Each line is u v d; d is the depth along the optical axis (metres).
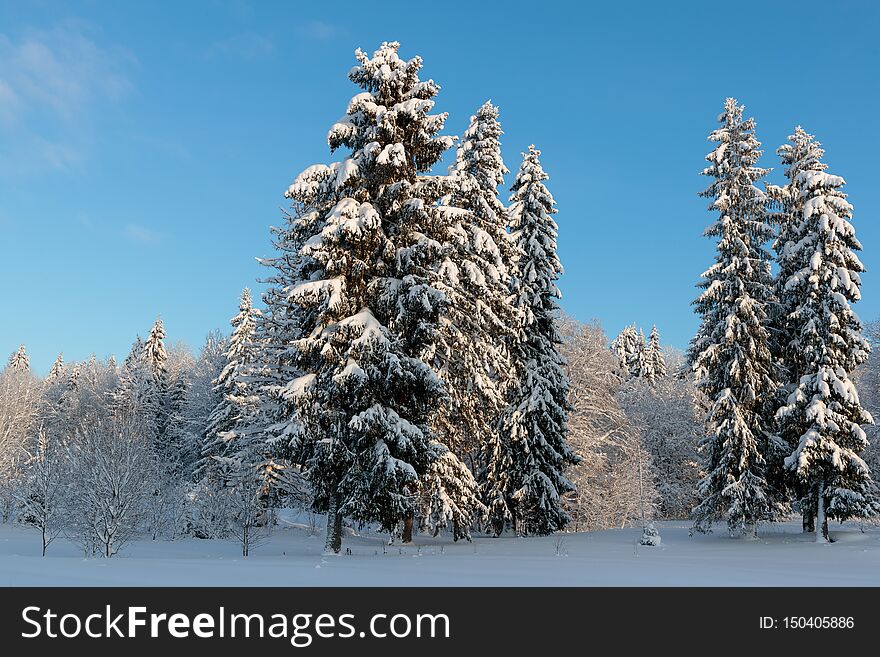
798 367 28.50
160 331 71.00
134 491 20.03
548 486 28.03
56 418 63.25
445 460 22.59
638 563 15.21
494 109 28.34
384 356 17.33
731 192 28.91
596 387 38.19
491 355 23.17
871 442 32.47
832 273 26.81
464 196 21.69
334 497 18.95
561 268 31.25
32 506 22.08
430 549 21.25
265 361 25.81
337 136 18.86
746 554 19.61
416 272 18.78
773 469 27.38
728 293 28.12
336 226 17.34
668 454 47.50
